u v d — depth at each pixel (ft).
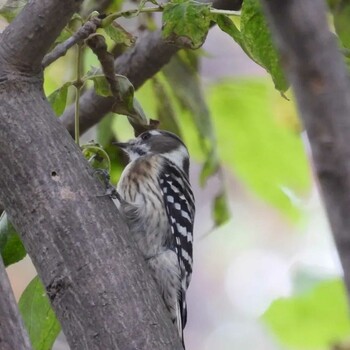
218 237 56.13
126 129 36.29
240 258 56.39
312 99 11.56
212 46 48.55
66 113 31.19
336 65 11.59
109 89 25.36
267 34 22.88
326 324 30.12
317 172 11.53
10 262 25.79
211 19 24.22
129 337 20.17
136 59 30.96
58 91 25.50
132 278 20.76
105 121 32.09
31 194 21.34
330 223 11.43
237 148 35.47
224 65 48.16
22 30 21.84
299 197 35.47
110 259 20.81
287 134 34.73
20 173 21.48
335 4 28.19
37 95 22.17
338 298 30.01
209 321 57.36
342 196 11.34
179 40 23.97
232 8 30.04
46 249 21.04
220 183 31.89
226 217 32.01
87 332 20.39
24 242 21.53
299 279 30.89
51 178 21.39
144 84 33.45
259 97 34.91
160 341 20.24
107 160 27.14
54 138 21.76
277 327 30.32
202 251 56.65
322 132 11.48
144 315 20.42
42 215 21.16
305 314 29.81
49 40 21.89
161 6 24.04
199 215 55.52
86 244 20.86
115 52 31.42
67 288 20.68
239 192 54.85
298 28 11.63
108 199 21.77
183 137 34.53
